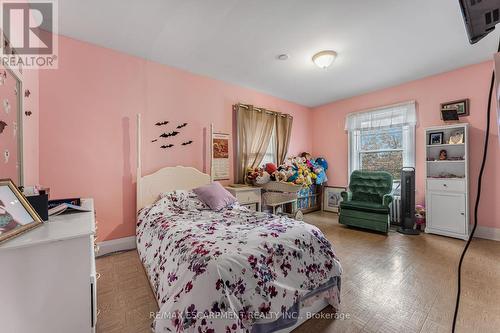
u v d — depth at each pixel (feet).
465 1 2.37
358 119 14.51
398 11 6.66
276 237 5.03
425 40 8.23
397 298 5.87
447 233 10.64
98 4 6.32
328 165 16.38
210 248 4.37
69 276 3.27
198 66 10.30
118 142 8.89
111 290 6.26
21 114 5.49
